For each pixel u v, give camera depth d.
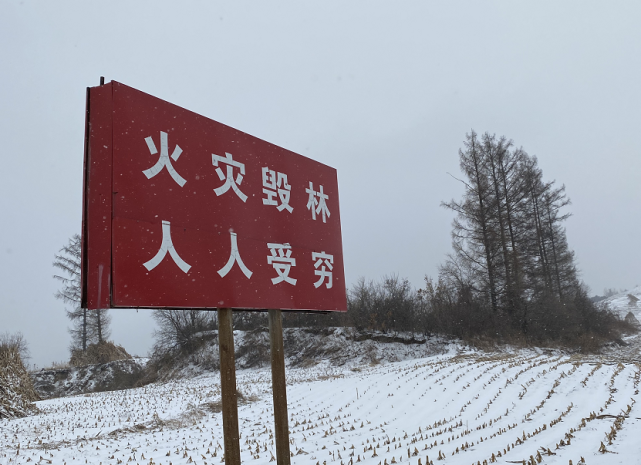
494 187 37.88
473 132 38.34
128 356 43.28
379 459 8.95
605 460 7.86
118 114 4.49
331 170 7.21
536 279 38.12
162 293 4.53
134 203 4.46
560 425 11.02
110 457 10.02
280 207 6.11
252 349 33.91
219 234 5.21
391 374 20.95
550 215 46.19
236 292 5.25
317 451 10.03
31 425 14.23
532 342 33.31
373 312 35.25
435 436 10.88
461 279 36.41
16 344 19.83
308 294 6.30
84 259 4.23
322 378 23.03
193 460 9.64
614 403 13.36
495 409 13.68
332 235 6.98
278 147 6.28
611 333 42.25
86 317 43.53
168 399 18.73
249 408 16.00
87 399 21.92
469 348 31.25
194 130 5.18
